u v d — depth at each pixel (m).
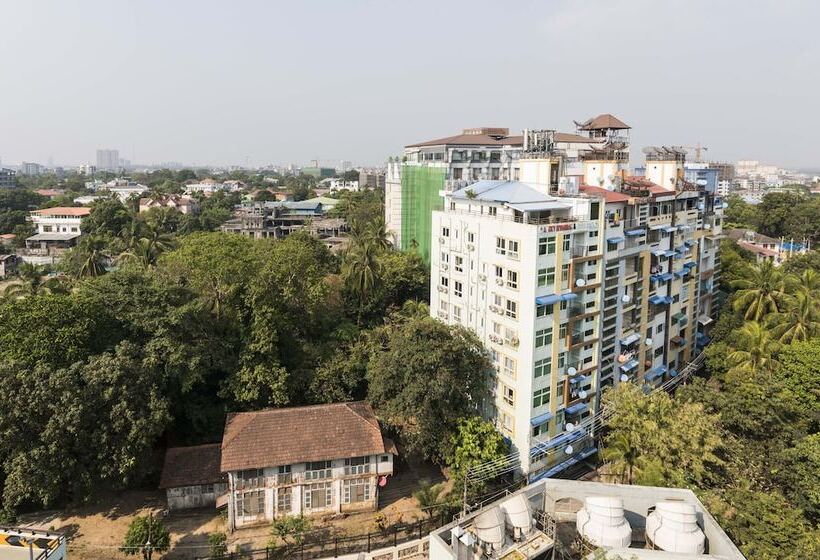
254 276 52.81
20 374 37.16
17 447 36.00
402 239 96.69
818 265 87.00
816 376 48.28
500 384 47.66
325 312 62.09
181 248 59.94
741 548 31.81
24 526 38.00
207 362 46.09
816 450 37.97
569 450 46.84
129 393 39.25
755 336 53.06
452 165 88.94
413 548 35.50
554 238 44.31
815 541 30.98
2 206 170.88
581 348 48.28
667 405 42.28
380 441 41.44
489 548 23.83
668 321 61.16
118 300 45.78
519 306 45.00
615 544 24.06
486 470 42.78
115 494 42.06
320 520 40.59
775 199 140.25
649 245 55.97
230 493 38.88
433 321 48.38
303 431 41.16
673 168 60.22
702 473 38.72
